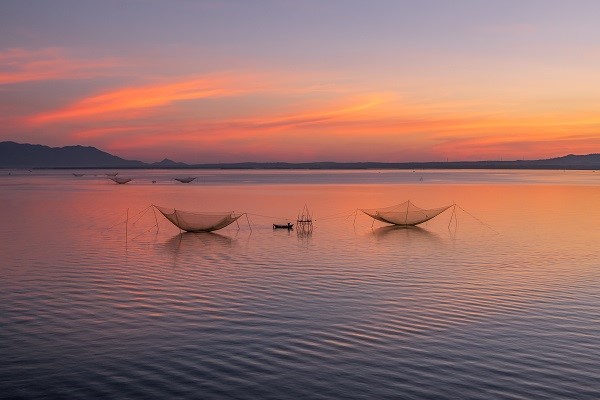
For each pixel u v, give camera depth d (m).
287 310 22.97
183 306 23.52
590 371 16.94
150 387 15.92
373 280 28.50
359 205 75.25
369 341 19.36
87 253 36.44
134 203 77.88
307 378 16.47
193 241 42.22
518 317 22.09
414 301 24.38
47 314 22.38
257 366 17.30
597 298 24.94
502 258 34.84
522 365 17.38
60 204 75.56
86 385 16.05
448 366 17.28
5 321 21.47
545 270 31.06
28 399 15.24
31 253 36.25
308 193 103.12
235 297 24.98
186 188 123.38
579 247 39.09
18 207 70.50
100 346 18.91
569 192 105.44
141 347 18.81
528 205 75.00
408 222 51.09
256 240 42.78
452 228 50.12
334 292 25.92
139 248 38.66
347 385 16.02
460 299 24.72
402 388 15.83
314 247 39.38
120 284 27.47
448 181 172.38
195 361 17.67
